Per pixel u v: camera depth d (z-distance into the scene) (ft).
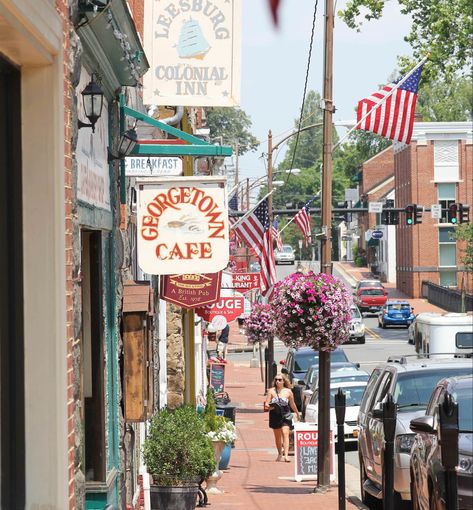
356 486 79.10
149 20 50.90
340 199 609.01
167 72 50.88
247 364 214.28
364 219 479.00
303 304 79.00
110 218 40.93
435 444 47.26
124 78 41.81
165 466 58.13
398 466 59.11
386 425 51.24
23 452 25.64
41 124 26.18
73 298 29.71
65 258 26.91
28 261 25.96
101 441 38.09
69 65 29.50
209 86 50.90
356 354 210.38
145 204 46.24
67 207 28.50
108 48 37.52
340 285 79.30
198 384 123.85
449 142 342.64
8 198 26.00
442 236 344.49
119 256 43.34
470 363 66.03
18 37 23.82
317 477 76.74
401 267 370.94
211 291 59.88
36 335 25.79
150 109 62.85
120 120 45.37
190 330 105.29
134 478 50.34
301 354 139.95
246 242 136.87
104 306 38.78
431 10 170.30
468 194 343.05
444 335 124.47
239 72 51.01
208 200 46.21
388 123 81.00
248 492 75.20
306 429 81.61
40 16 24.52
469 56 174.81
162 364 82.02
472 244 278.46
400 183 369.09
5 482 25.21
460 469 43.80
